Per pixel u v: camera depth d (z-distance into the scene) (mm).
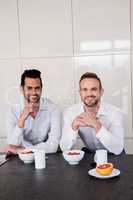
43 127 2441
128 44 2896
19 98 3145
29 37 3066
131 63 2910
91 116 2084
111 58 2943
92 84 2176
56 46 3025
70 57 3014
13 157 2031
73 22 2969
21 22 3064
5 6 3078
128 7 2859
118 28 2898
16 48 3102
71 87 3037
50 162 1843
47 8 3002
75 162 1758
